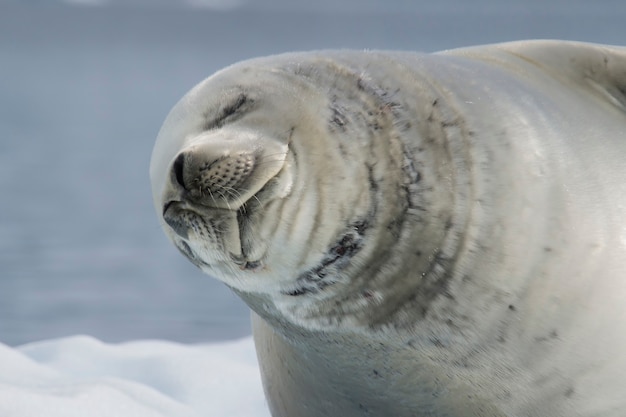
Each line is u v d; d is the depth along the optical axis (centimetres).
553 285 1261
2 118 13750
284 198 1157
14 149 10375
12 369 1947
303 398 1502
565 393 1310
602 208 1303
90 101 17175
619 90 1503
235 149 1153
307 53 1312
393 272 1224
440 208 1219
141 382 2022
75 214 6619
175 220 1196
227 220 1164
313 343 1347
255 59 1322
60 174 8669
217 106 1242
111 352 2209
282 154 1161
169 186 1191
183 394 1948
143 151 10462
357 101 1229
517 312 1262
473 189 1238
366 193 1186
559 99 1422
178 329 3534
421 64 1330
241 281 1240
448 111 1268
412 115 1243
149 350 2252
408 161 1215
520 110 1330
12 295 4166
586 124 1392
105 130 12562
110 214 6650
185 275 4728
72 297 4138
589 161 1335
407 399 1374
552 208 1270
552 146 1313
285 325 1338
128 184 8138
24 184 8019
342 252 1196
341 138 1193
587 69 1515
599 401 1313
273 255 1185
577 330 1277
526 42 1581
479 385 1326
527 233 1250
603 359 1292
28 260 5028
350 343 1312
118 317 3750
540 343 1280
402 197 1205
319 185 1168
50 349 2250
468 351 1289
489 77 1373
